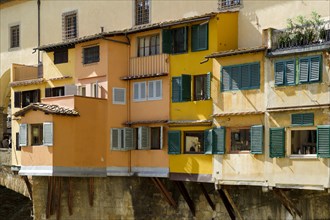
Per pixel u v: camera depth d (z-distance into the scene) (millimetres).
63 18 32344
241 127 21844
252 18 23641
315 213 20766
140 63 25578
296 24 21328
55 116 24656
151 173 24812
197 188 24375
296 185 20031
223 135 22203
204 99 23281
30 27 34438
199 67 23562
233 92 22016
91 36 26078
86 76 26672
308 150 19953
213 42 23172
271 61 20922
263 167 20984
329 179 19219
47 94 29078
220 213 23672
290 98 20312
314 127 19766
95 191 26797
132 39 25984
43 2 33688
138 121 25297
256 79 21328
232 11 23766
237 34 23969
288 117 20359
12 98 31391
